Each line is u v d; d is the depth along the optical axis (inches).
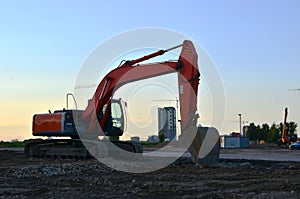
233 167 875.4
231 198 503.5
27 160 1106.1
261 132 4586.6
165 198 516.1
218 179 690.2
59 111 1189.1
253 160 1109.7
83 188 597.6
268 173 768.9
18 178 717.9
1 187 617.6
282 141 3029.0
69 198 517.0
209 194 534.0
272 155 1509.6
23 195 543.2
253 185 617.3
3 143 2635.3
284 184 614.5
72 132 1136.8
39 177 727.7
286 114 3053.6
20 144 2630.4
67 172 794.8
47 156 1200.8
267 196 508.7
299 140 2736.2
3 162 1048.8
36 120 1199.6
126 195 536.7
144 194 543.8
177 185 620.1
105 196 529.7
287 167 896.3
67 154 1155.9
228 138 2785.4
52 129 1162.6
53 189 590.9
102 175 754.8
